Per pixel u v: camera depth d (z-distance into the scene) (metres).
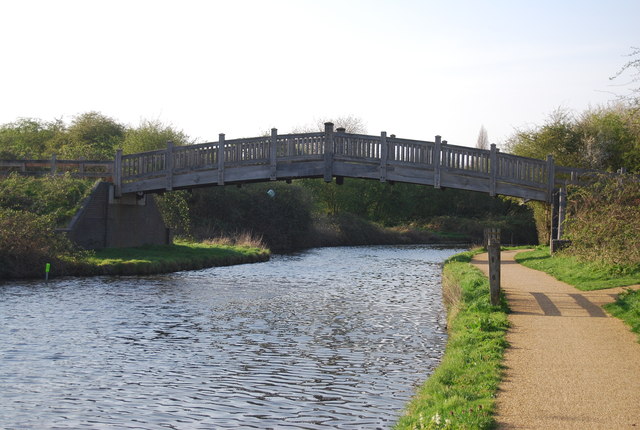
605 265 20.00
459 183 31.38
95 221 32.22
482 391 9.66
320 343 15.91
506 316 16.09
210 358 14.29
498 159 31.66
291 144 31.36
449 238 78.12
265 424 10.11
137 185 33.38
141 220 36.31
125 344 15.50
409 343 15.92
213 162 32.19
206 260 35.22
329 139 30.92
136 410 10.78
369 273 34.44
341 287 27.47
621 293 18.42
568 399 9.32
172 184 32.81
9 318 18.12
